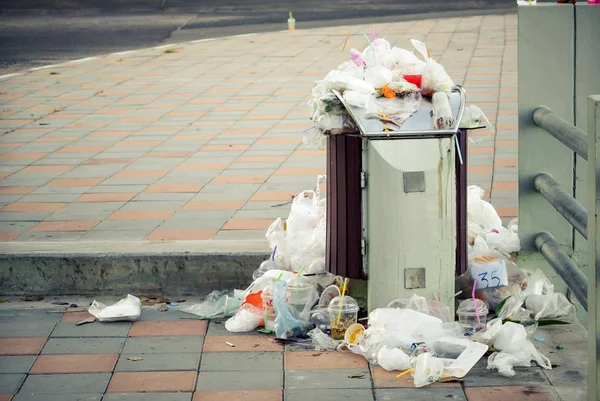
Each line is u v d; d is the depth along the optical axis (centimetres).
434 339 468
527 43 537
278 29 1780
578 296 450
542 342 489
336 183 491
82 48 1627
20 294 575
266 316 507
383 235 480
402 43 1495
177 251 572
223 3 2225
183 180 778
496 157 812
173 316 535
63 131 988
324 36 1625
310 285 517
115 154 879
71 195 740
